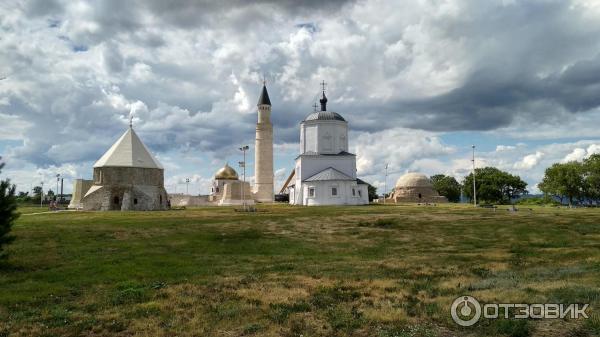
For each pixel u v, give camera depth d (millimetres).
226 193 120188
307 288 17359
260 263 24109
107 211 69750
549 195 129625
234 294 16391
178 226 39781
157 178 81938
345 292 16625
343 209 64000
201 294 16438
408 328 12281
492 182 126562
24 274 20312
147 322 13125
